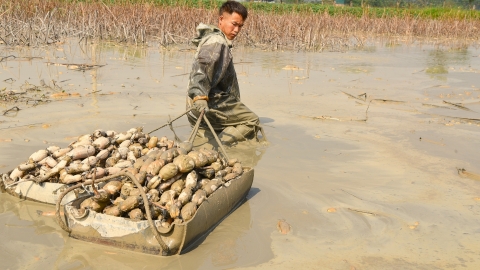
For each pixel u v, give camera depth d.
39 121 6.86
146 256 3.62
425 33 29.72
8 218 4.11
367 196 4.96
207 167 4.27
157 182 3.87
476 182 5.54
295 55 16.75
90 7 19.19
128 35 17.42
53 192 4.30
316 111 8.60
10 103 7.73
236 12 5.96
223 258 3.66
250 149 6.30
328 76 12.51
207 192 4.04
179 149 4.25
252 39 18.86
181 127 7.00
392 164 5.98
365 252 3.88
